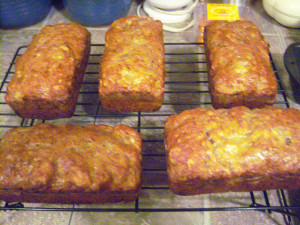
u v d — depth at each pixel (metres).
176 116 0.28
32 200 0.27
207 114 0.28
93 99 0.39
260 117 0.27
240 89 0.31
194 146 0.25
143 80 0.31
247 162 0.24
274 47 0.45
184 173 0.25
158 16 0.49
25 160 0.25
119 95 0.32
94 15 0.46
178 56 0.44
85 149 0.26
